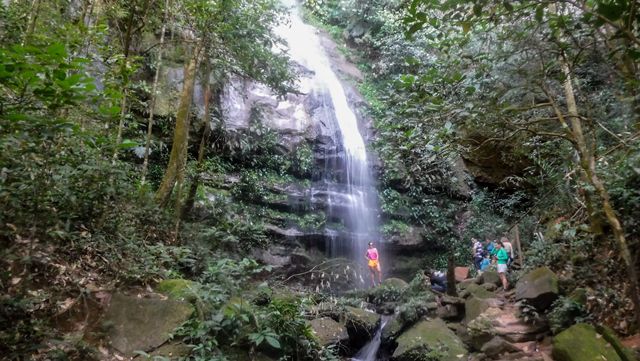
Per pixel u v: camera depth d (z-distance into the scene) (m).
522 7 3.43
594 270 6.95
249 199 11.72
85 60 2.69
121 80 5.73
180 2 7.97
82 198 4.73
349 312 8.26
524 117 4.97
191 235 7.41
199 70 9.26
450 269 8.98
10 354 3.32
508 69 4.10
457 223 13.48
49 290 4.12
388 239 13.25
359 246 12.73
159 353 4.06
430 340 7.34
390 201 14.03
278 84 9.14
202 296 4.72
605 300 6.26
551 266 8.09
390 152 5.11
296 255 11.19
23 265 4.03
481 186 14.12
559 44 3.79
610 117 5.58
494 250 10.77
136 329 4.26
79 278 4.48
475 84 4.07
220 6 7.43
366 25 19.44
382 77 17.69
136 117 9.62
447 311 8.32
